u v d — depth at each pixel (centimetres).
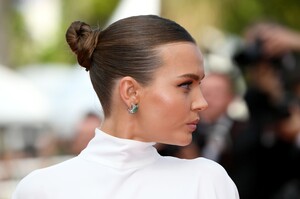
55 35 3294
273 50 879
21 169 1759
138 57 471
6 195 1659
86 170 489
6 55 2564
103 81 489
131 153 482
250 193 855
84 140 991
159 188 478
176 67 465
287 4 2130
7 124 1939
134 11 988
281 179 859
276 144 859
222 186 480
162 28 473
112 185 480
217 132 851
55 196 486
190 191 476
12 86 2031
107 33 488
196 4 1958
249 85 880
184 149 810
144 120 473
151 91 468
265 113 866
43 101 1998
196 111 471
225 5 2098
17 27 3294
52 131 1692
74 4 2988
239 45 921
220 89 872
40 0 3525
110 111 490
